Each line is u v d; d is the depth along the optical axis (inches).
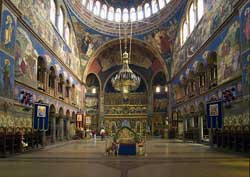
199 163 418.3
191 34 1042.1
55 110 956.6
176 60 1341.0
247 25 544.4
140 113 1718.8
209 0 818.8
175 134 1353.3
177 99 1317.7
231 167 374.9
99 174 320.8
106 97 1760.6
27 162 433.4
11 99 575.5
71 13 1221.7
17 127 608.7
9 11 567.8
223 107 682.8
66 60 1152.8
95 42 1473.9
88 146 798.5
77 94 1392.7
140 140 559.8
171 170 350.0
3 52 540.1
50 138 918.4
